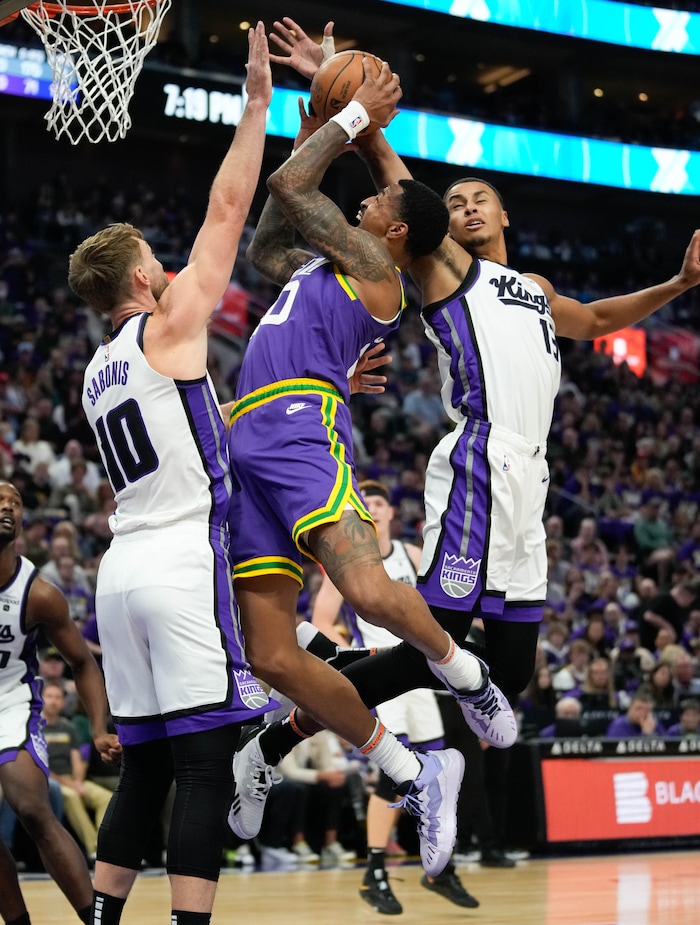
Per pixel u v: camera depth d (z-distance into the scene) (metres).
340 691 3.28
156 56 17.19
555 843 7.41
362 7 18.55
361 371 3.70
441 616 3.54
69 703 7.12
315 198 3.35
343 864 7.29
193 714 2.89
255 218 18.53
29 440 11.44
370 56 3.62
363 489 6.00
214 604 2.97
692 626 11.06
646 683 9.05
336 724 3.29
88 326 15.05
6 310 14.83
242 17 19.70
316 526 3.11
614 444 16.69
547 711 8.33
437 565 3.55
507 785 7.56
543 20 20.08
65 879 3.85
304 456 3.19
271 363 3.32
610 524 14.42
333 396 3.31
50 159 18.98
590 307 4.12
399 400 15.61
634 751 7.80
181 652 2.91
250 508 3.27
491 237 3.79
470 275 3.63
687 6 21.50
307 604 9.08
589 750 7.65
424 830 3.38
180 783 2.91
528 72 22.66
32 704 4.13
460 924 4.95
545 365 3.64
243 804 3.63
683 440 17.62
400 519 12.70
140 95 17.03
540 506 3.67
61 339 14.32
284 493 3.17
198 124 17.70
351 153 19.73
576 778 7.59
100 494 10.74
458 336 3.57
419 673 3.54
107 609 3.04
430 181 20.09
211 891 2.85
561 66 21.86
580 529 13.65
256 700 2.98
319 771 7.44
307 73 3.82
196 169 20.17
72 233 17.00
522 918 5.10
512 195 21.88
